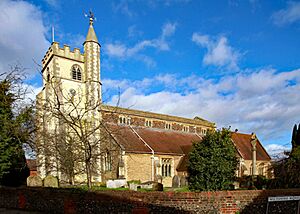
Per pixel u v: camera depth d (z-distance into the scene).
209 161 16.80
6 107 16.56
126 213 10.52
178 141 40.38
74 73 38.25
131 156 31.52
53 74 36.09
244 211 10.02
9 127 16.16
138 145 33.66
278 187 16.19
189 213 10.10
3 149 15.82
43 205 12.59
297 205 9.98
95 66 38.50
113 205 10.80
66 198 11.86
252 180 22.09
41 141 22.23
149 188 24.86
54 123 24.86
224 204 10.09
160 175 32.88
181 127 45.84
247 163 40.88
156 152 33.75
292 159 15.44
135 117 40.00
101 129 21.72
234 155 17.98
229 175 17.12
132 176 31.06
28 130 18.45
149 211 10.34
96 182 29.23
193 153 17.89
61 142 22.33
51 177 17.39
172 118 44.75
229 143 17.88
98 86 38.25
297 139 22.66
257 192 10.20
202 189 16.69
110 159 25.03
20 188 13.67
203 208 10.11
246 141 46.28
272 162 18.83
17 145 16.81
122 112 36.66
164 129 43.16
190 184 17.73
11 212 12.41
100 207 11.02
